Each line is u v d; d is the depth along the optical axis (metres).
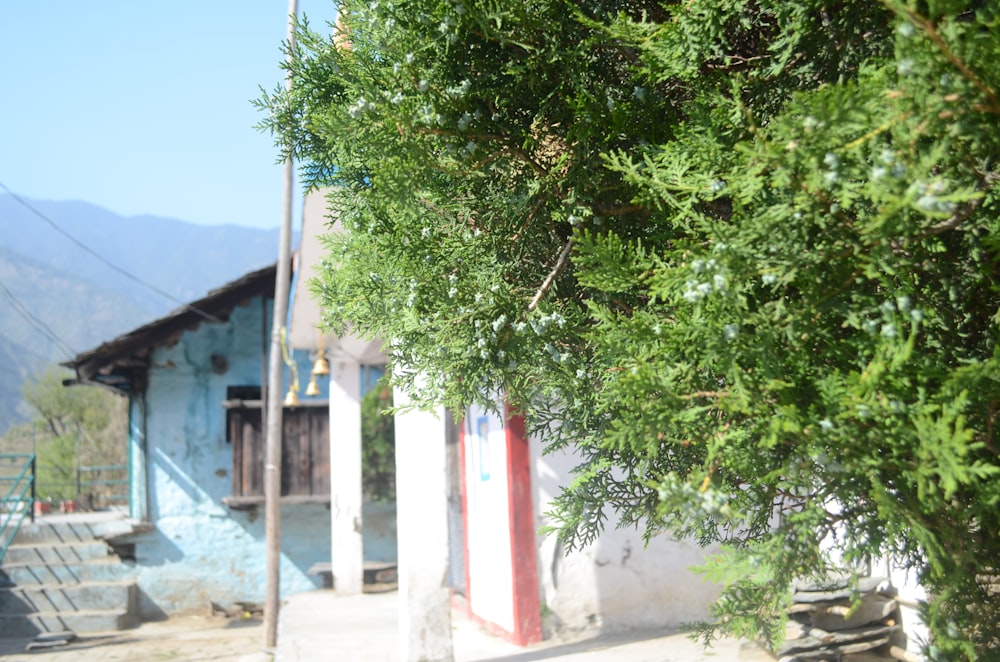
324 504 18.52
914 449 2.03
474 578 10.29
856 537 2.32
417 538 7.80
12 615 16.81
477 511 10.09
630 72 2.96
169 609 18.05
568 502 3.07
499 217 3.08
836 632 6.05
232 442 18.14
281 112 3.47
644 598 8.51
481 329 2.94
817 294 2.23
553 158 3.08
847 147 2.00
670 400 2.31
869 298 2.22
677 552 8.59
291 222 13.45
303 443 18.02
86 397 55.34
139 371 18.75
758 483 2.41
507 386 3.12
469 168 2.93
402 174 2.81
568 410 3.06
